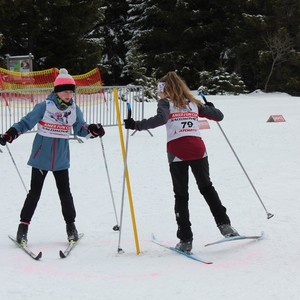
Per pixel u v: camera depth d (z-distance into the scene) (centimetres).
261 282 430
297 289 412
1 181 889
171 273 461
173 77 532
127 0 4216
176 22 3994
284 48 3688
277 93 3806
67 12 3288
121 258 513
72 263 497
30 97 1653
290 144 1303
